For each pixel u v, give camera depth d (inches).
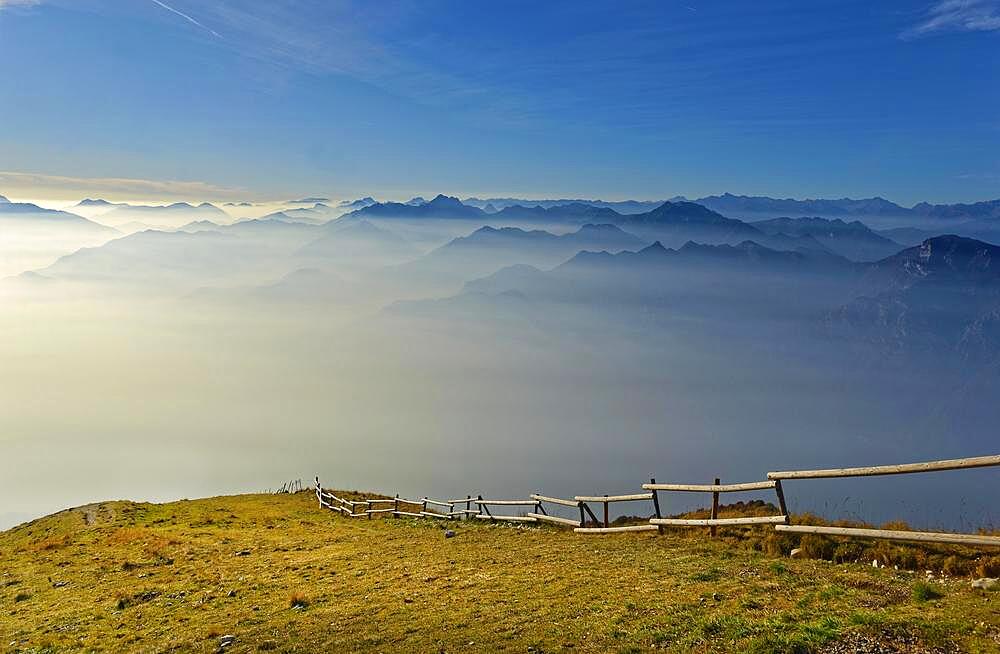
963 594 518.6
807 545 713.6
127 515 1825.8
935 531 684.7
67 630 804.0
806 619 510.0
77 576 1102.4
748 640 485.1
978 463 549.6
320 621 721.6
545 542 1046.4
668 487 957.8
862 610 511.8
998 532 636.1
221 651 665.0
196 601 888.3
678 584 674.2
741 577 661.9
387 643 617.6
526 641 573.6
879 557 644.1
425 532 1331.2
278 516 1859.0
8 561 1277.1
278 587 928.9
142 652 691.4
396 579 888.9
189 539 1424.7
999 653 407.8
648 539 933.2
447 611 694.5
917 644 436.8
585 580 745.6
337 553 1174.3
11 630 824.3
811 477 721.0
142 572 1112.8
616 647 530.0
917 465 599.2
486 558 962.1
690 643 507.8
